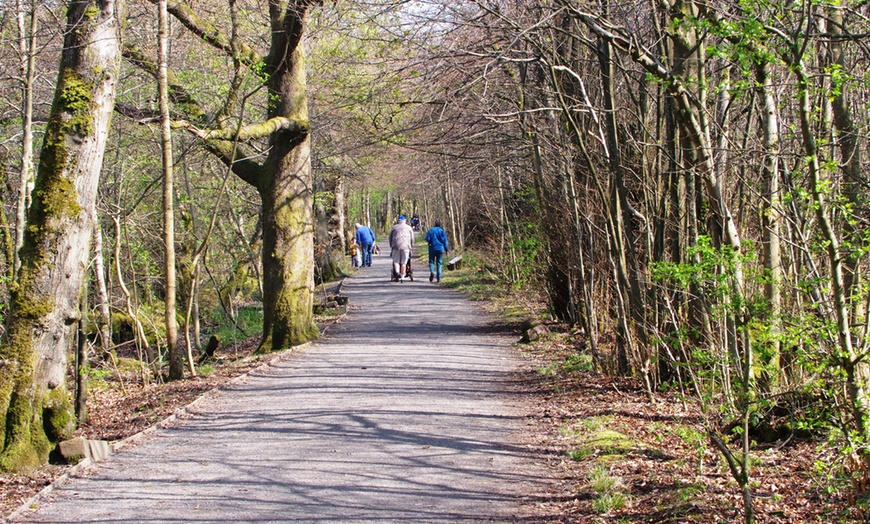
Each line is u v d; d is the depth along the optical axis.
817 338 6.01
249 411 9.53
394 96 12.52
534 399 9.94
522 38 9.73
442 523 5.79
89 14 8.16
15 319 7.90
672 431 7.25
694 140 7.57
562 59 10.45
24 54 11.23
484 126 13.32
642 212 10.77
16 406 7.68
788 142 7.52
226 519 5.91
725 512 5.74
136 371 14.52
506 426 8.62
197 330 17.70
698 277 6.03
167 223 12.20
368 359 13.12
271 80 15.02
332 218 37.69
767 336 6.09
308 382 11.24
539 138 13.14
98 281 14.26
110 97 8.37
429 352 13.77
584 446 7.66
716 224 7.96
